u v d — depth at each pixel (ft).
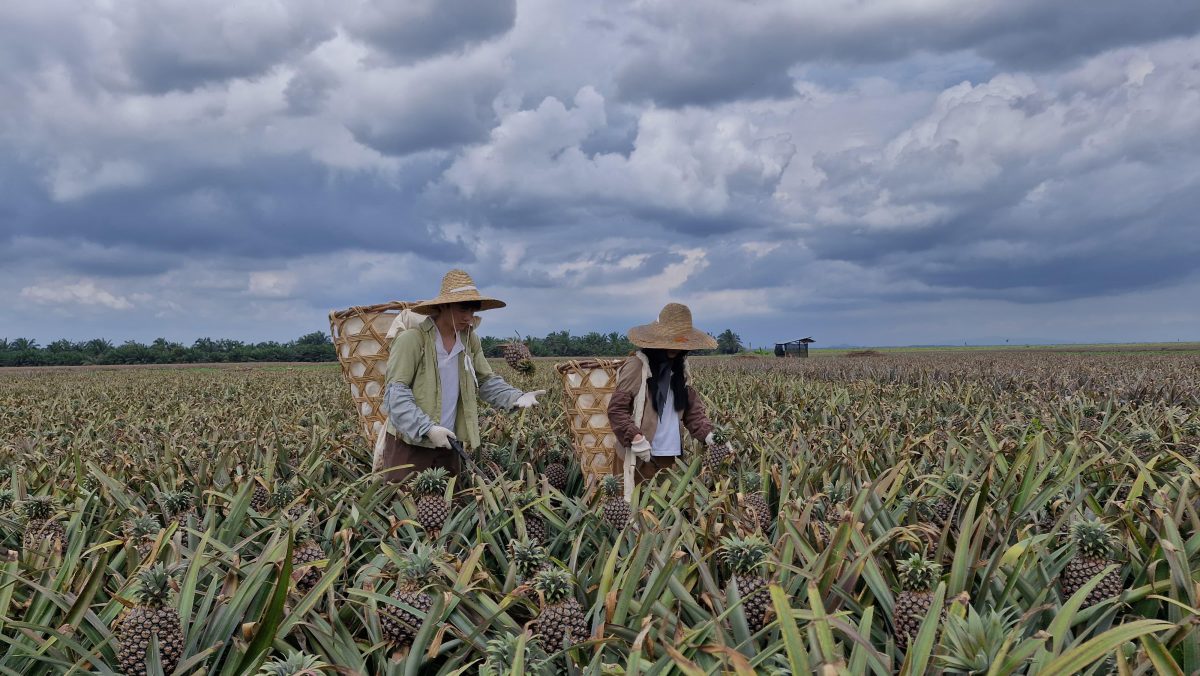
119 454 21.07
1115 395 34.35
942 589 7.75
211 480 18.37
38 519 14.30
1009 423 24.13
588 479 21.50
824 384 49.60
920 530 11.36
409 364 17.92
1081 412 26.11
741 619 8.76
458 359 19.04
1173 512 12.57
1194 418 22.47
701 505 13.98
